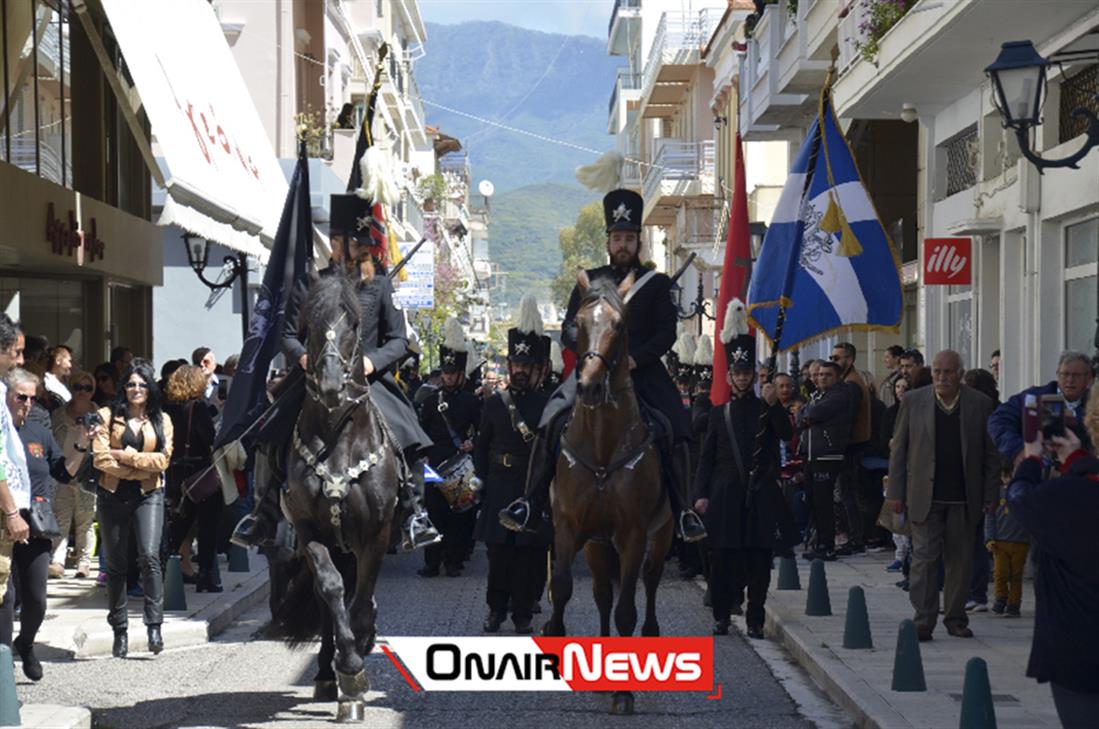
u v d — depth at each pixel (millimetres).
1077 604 5902
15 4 18969
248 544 10172
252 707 10023
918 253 24703
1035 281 18203
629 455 9859
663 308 10602
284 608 10508
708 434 12891
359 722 9523
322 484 9484
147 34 14766
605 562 10461
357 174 11875
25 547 10867
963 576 12062
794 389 19266
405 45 73000
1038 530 5871
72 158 22594
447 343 17203
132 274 24156
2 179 16781
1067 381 9703
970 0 15664
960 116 21594
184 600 13891
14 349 9430
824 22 25109
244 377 10953
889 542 19312
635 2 74125
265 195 18891
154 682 10945
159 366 31172
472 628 13359
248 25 37344
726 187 45375
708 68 53500
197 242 18703
